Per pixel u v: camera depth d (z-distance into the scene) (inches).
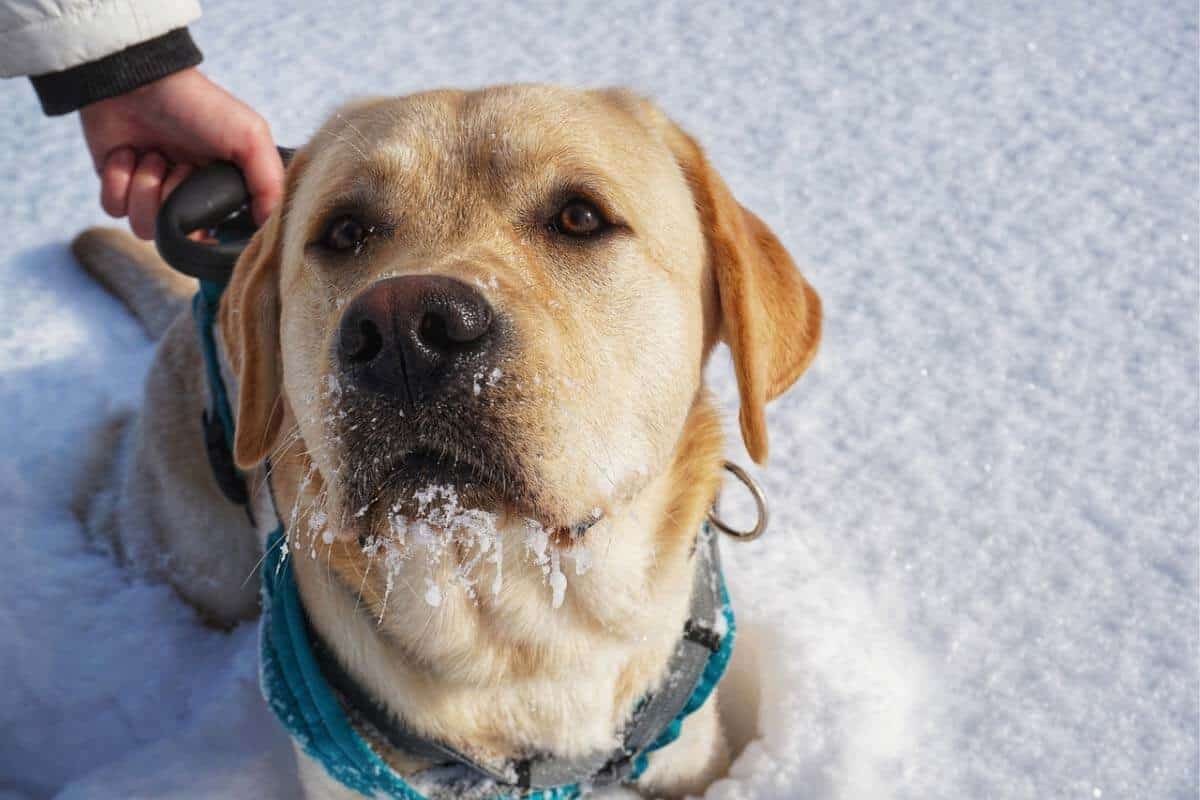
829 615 29.3
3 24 30.4
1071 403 33.0
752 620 29.6
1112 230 37.5
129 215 33.1
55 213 41.6
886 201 39.3
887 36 47.4
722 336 26.1
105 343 38.4
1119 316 35.0
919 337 35.1
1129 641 28.2
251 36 49.6
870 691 27.8
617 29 48.8
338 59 47.3
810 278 37.0
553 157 23.6
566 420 21.4
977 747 26.8
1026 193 39.0
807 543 30.9
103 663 31.0
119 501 34.5
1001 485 31.4
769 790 26.9
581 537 22.7
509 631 24.9
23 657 30.8
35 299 39.2
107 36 30.8
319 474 23.8
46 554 33.3
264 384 25.9
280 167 32.1
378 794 25.1
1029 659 28.1
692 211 25.4
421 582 24.5
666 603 25.7
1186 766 26.1
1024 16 48.0
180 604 32.9
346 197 24.0
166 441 32.6
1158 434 32.0
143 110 32.1
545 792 26.3
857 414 33.5
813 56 46.3
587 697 25.7
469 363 20.6
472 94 25.0
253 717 28.8
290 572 25.7
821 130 42.1
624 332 23.2
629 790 27.9
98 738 29.5
